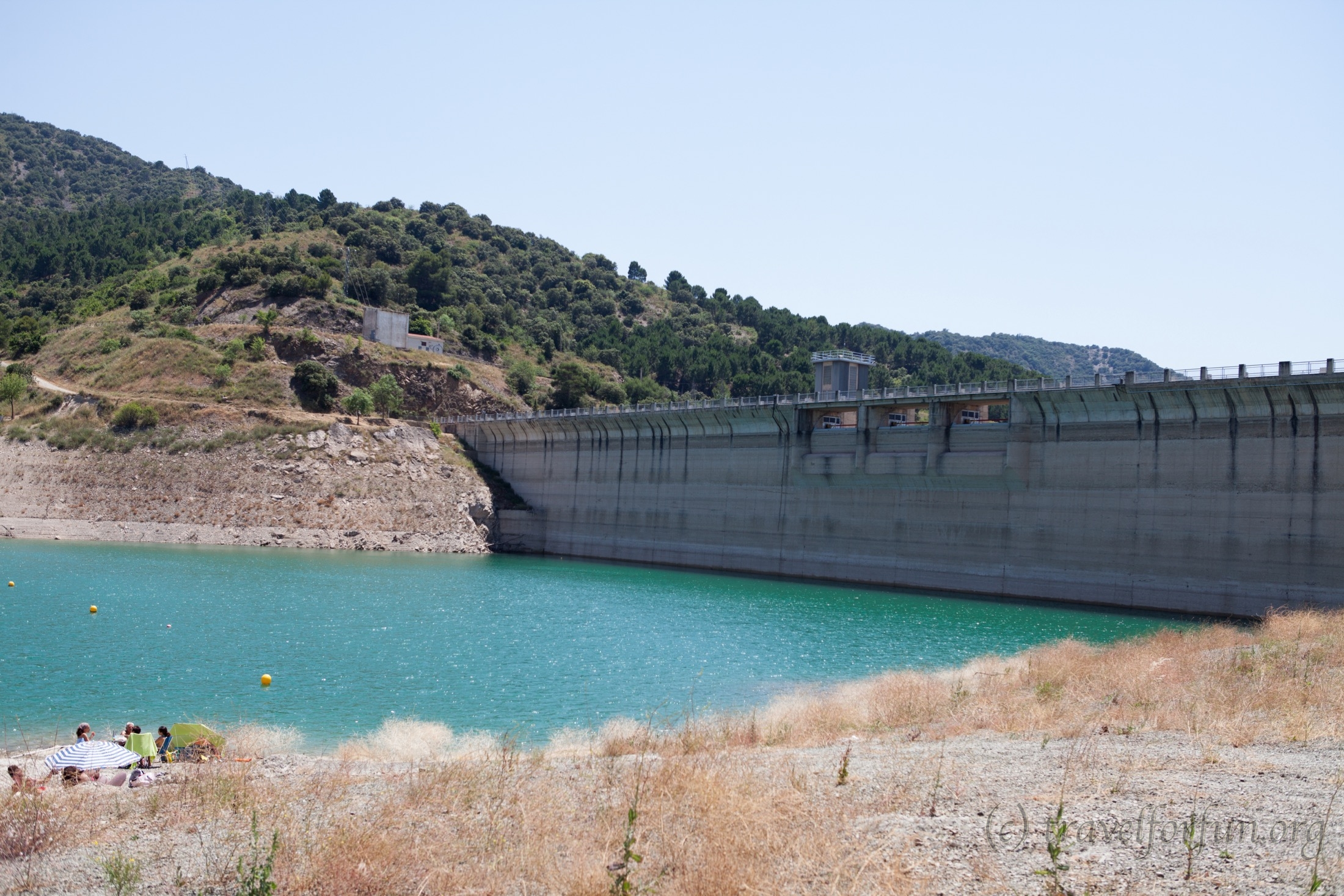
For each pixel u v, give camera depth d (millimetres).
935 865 15969
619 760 27406
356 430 138250
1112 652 47969
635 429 128000
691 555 118438
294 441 132500
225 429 133750
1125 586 80312
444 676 50625
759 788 20984
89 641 56469
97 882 17922
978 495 91750
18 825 21125
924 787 21469
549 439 140625
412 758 32406
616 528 128875
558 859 17531
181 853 19500
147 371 156500
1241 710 30203
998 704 35156
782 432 109938
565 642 61750
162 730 32750
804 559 106188
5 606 67188
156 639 57625
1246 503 74062
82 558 96938
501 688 47938
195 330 171500
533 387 188500
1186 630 59125
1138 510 80125
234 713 41812
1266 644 44156
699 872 15906
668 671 52875
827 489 104938
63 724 39500
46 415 139875
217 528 119625
